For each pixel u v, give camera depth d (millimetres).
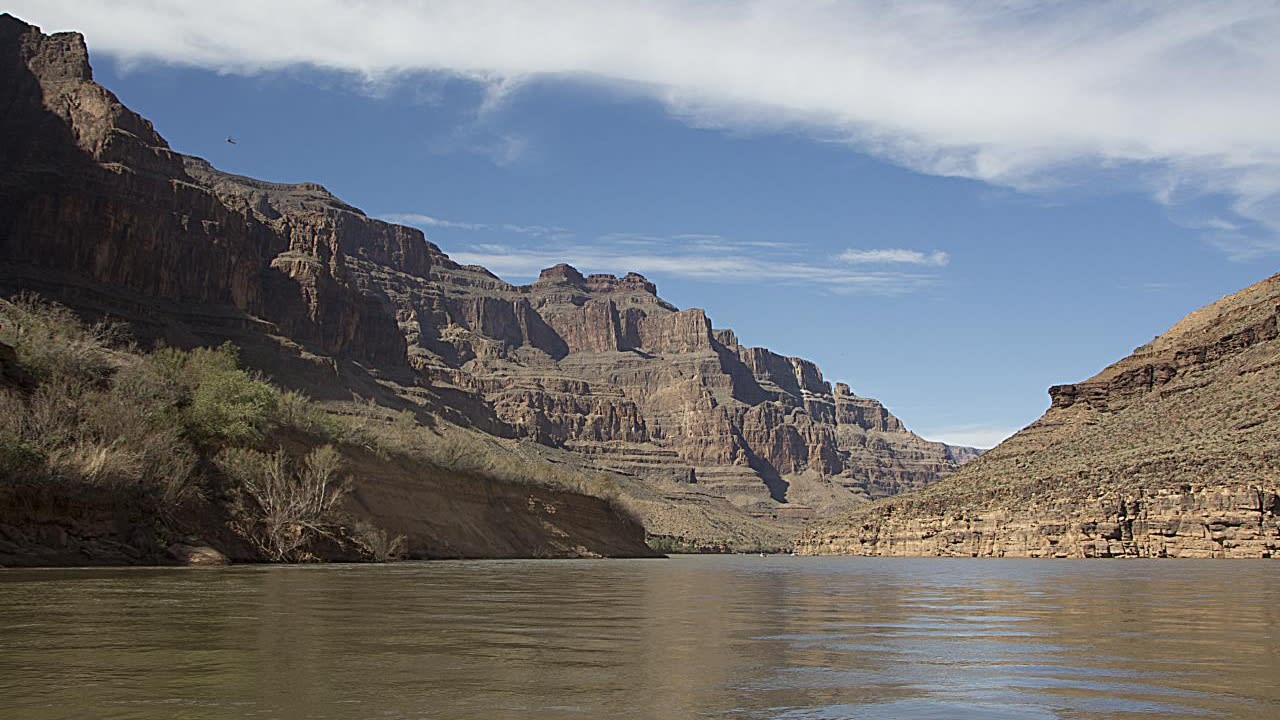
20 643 20875
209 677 16891
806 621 29828
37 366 74500
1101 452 144000
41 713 13930
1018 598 42312
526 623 27516
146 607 29312
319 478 85625
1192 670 19406
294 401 101625
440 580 52312
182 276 196875
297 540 78125
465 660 19516
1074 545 125375
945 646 23312
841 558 150750
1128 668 19625
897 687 17234
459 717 14133
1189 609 35438
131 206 185625
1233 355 153875
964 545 143000
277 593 36719
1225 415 134750
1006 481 150750
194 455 75562
